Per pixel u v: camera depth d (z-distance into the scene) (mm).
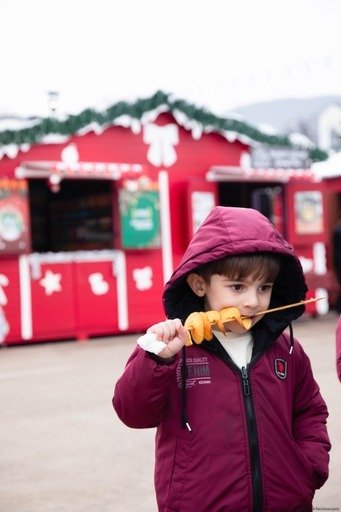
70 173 10016
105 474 4324
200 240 2098
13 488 4113
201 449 2051
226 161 11484
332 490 3916
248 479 2029
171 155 11062
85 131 10203
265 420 2084
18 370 7910
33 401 6320
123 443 4957
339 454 4477
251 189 12625
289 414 2172
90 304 10375
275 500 2051
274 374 2160
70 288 10227
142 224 10664
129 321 10664
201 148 11312
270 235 2070
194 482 2035
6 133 9625
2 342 9750
